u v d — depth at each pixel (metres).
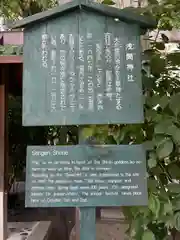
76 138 2.46
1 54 1.60
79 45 1.27
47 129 2.63
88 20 1.28
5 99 1.82
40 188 1.27
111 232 2.31
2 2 1.81
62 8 1.25
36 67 1.26
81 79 1.26
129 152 1.29
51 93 1.26
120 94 1.26
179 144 1.53
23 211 3.00
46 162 1.27
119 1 2.28
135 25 1.28
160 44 1.82
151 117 1.54
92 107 1.26
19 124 2.58
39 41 1.27
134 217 1.60
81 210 1.30
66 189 1.27
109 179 1.28
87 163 1.28
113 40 1.28
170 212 1.52
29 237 2.10
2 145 1.84
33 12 1.94
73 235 2.43
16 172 2.73
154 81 1.70
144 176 1.28
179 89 1.72
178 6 1.63
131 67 1.27
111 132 1.62
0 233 1.88
